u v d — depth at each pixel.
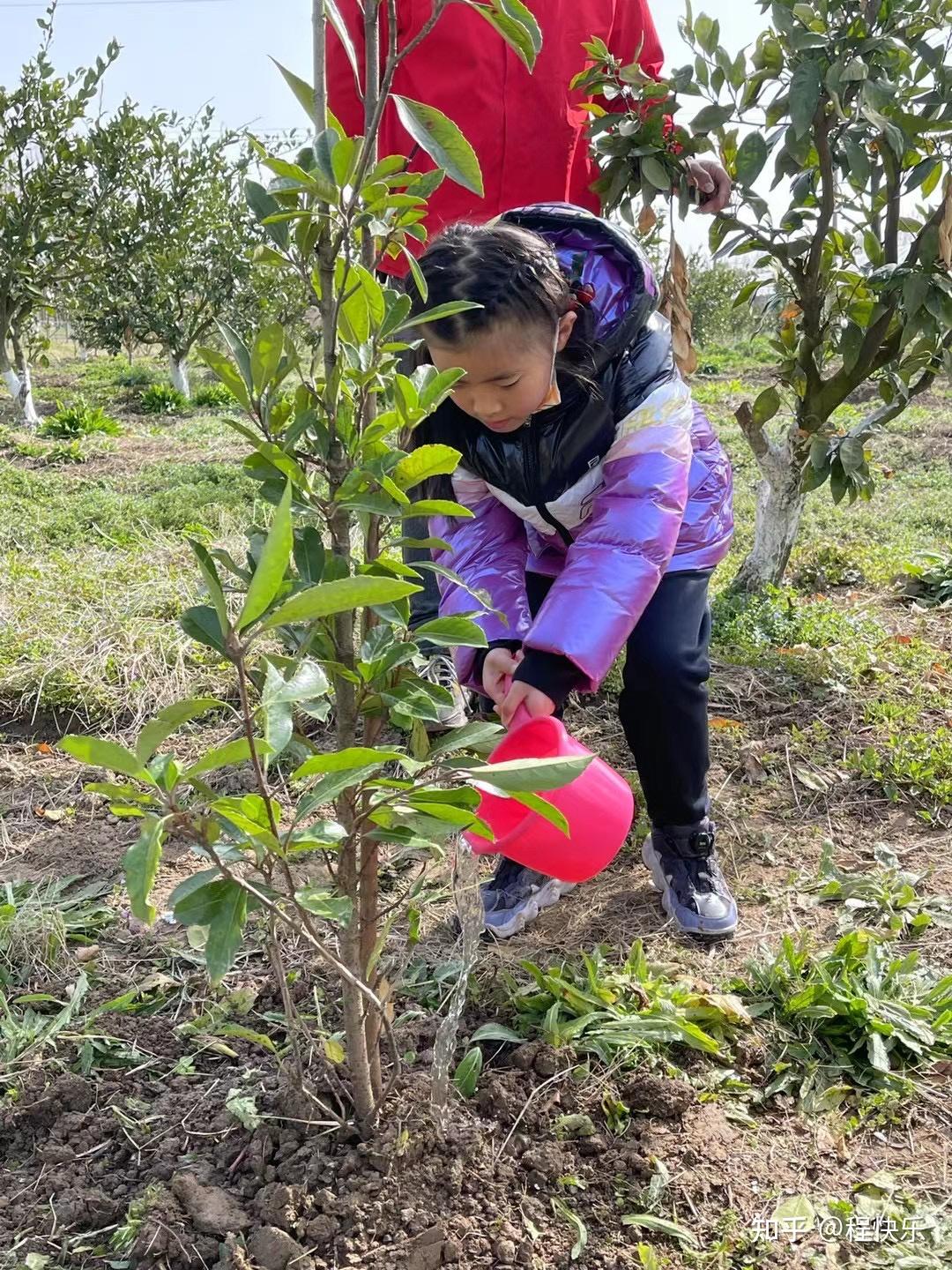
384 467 1.17
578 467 1.97
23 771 3.00
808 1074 1.84
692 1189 1.62
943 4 3.33
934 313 3.37
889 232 3.67
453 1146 1.61
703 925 2.21
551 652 1.81
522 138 2.79
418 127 1.08
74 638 3.65
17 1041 1.90
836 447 3.93
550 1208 1.57
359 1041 1.53
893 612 4.18
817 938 2.23
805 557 4.80
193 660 3.53
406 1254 1.46
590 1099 1.75
